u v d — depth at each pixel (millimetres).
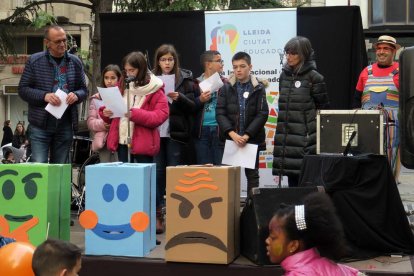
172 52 5828
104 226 4539
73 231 5566
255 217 4230
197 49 7270
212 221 4285
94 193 4555
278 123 5441
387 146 5449
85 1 22656
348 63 6977
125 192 4512
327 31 6988
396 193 4590
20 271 3076
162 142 5711
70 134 5781
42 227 4457
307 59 5355
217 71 6137
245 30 7117
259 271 4223
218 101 5699
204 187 4309
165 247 4430
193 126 6129
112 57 7453
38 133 5656
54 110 5422
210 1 11422
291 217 2410
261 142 5684
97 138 6023
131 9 11852
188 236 4324
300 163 5270
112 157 6062
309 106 5305
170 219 4359
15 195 4492
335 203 4465
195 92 5875
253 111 5578
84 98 5734
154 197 4754
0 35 12938
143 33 7379
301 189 4363
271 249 2465
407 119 3488
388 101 5949
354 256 4406
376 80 6027
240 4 13359
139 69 5219
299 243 2414
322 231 2381
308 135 5277
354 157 4516
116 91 5012
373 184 4547
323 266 2381
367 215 4484
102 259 4480
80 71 5867
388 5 15844
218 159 6133
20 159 8461
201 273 4324
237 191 4566
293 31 7031
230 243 4336
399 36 11688
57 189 4637
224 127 5547
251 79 5652
